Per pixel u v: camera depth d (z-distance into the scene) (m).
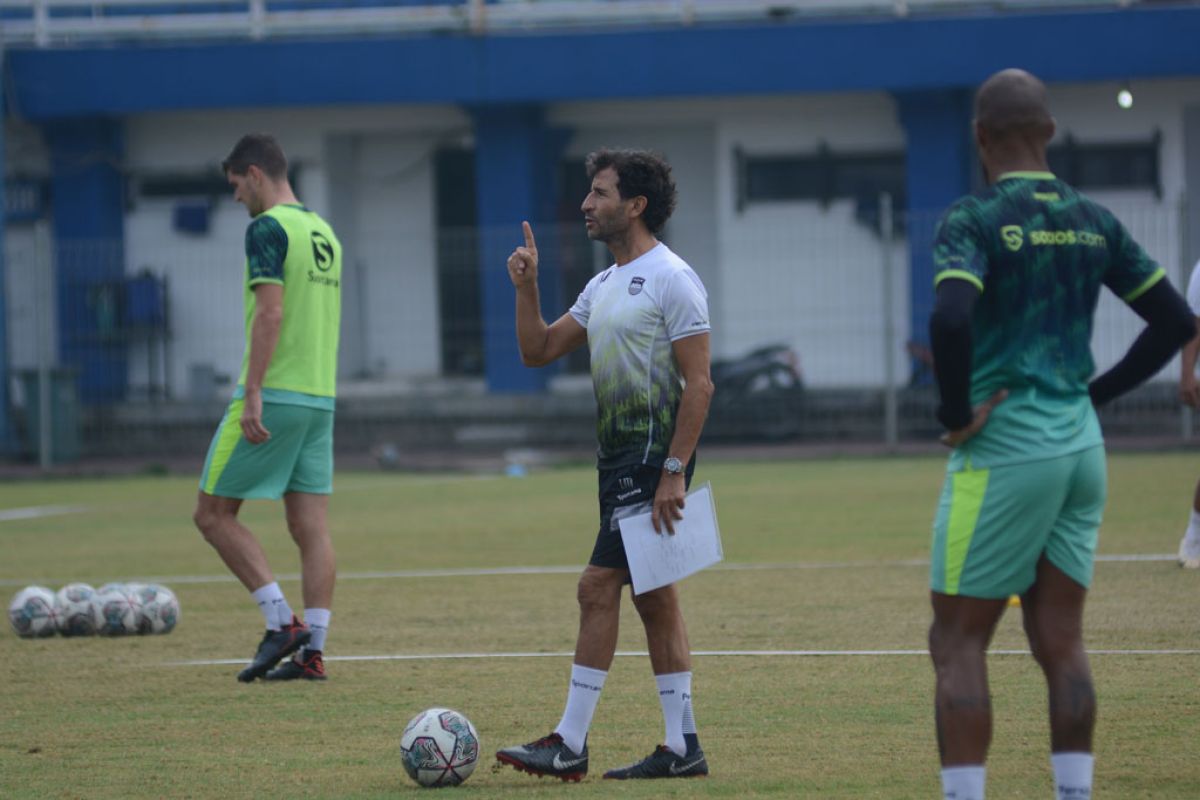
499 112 86.00
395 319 91.12
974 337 14.16
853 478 60.41
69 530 49.12
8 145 91.19
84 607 28.70
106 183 88.81
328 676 24.48
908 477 59.94
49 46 88.31
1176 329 14.61
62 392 77.44
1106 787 16.58
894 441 72.56
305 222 25.30
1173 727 19.30
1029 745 18.67
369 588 34.53
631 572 17.44
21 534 48.09
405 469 74.62
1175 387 72.25
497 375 84.00
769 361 79.88
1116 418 73.06
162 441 81.88
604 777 17.75
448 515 51.00
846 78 82.00
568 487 61.31
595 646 17.75
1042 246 14.02
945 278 13.72
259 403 24.27
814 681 22.94
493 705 21.94
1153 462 62.28
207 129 89.56
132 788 17.61
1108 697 21.08
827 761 18.17
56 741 20.14
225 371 88.56
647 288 17.78
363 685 23.70
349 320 91.19
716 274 89.94
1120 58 79.56
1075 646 14.29
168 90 86.00
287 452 24.73
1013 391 14.03
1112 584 30.98
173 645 27.73
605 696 22.38
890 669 23.69
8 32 87.12
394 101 84.94
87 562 40.34
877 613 29.00
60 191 88.69
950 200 82.94
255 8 85.88
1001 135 14.52
